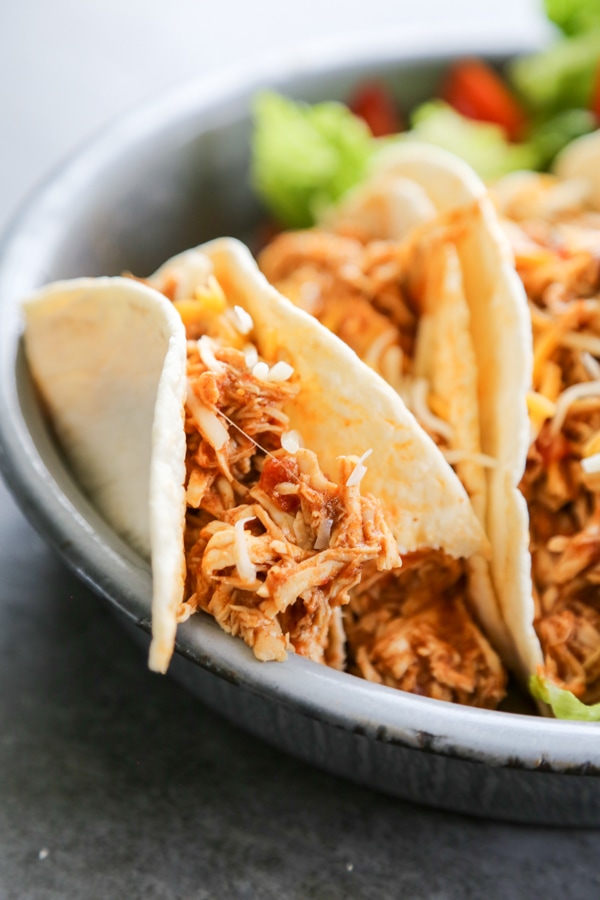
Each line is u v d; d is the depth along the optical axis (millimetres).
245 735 490
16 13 872
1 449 471
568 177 595
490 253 498
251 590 436
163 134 581
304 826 474
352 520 439
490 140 626
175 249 596
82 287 478
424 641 474
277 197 612
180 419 437
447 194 548
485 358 497
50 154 702
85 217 549
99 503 480
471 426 488
